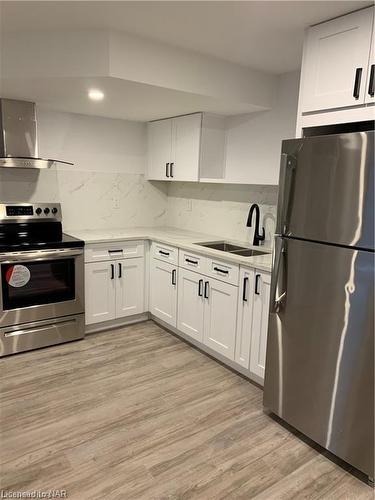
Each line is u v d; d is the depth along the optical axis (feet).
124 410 7.73
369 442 5.88
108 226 13.17
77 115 11.89
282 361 7.17
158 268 11.74
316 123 6.98
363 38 6.13
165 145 12.55
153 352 10.36
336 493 5.82
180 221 13.87
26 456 6.38
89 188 12.53
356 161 5.55
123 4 6.20
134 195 13.60
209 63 8.63
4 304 9.53
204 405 8.00
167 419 7.49
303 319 6.66
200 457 6.48
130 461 6.34
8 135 10.00
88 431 7.06
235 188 11.49
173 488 5.81
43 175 11.58
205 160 11.30
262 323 8.27
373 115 6.12
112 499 5.57
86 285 10.91
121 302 11.76
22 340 9.96
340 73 6.50
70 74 7.54
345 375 6.09
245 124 10.87
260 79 9.55
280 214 6.79
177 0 6.02
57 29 7.33
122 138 12.98
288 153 6.53
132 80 7.66
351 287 5.84
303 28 7.00
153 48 7.79
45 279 10.07
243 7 6.21
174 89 8.24
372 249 5.52
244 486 5.89
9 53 7.68
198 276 10.05
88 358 9.89
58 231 11.69
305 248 6.45
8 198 11.05
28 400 7.96
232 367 9.63
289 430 7.29
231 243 11.07
